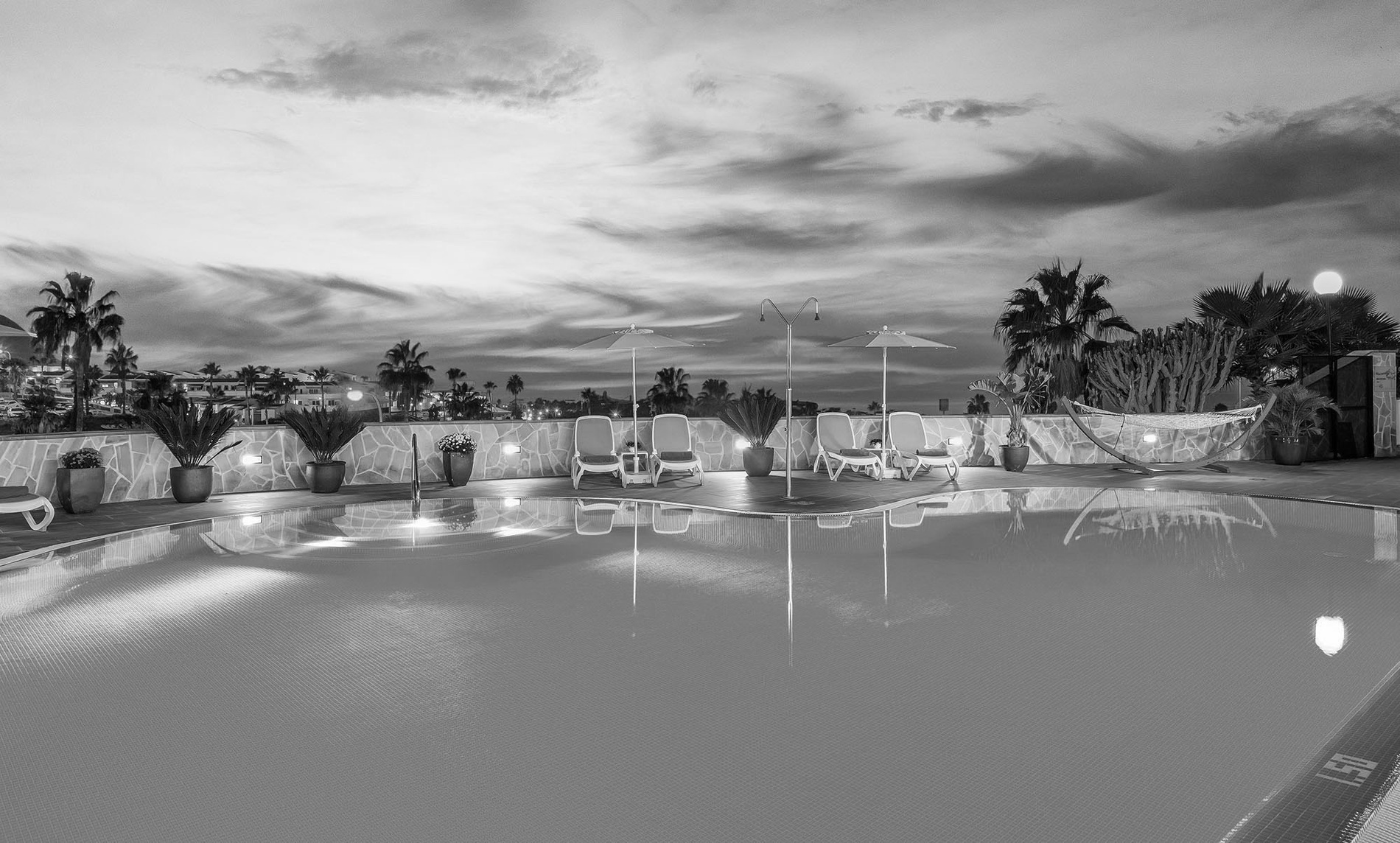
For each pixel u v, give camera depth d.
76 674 3.67
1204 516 8.38
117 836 2.30
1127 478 11.69
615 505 9.38
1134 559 6.16
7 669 3.72
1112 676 3.58
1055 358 18.44
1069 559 6.20
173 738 2.97
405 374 52.25
